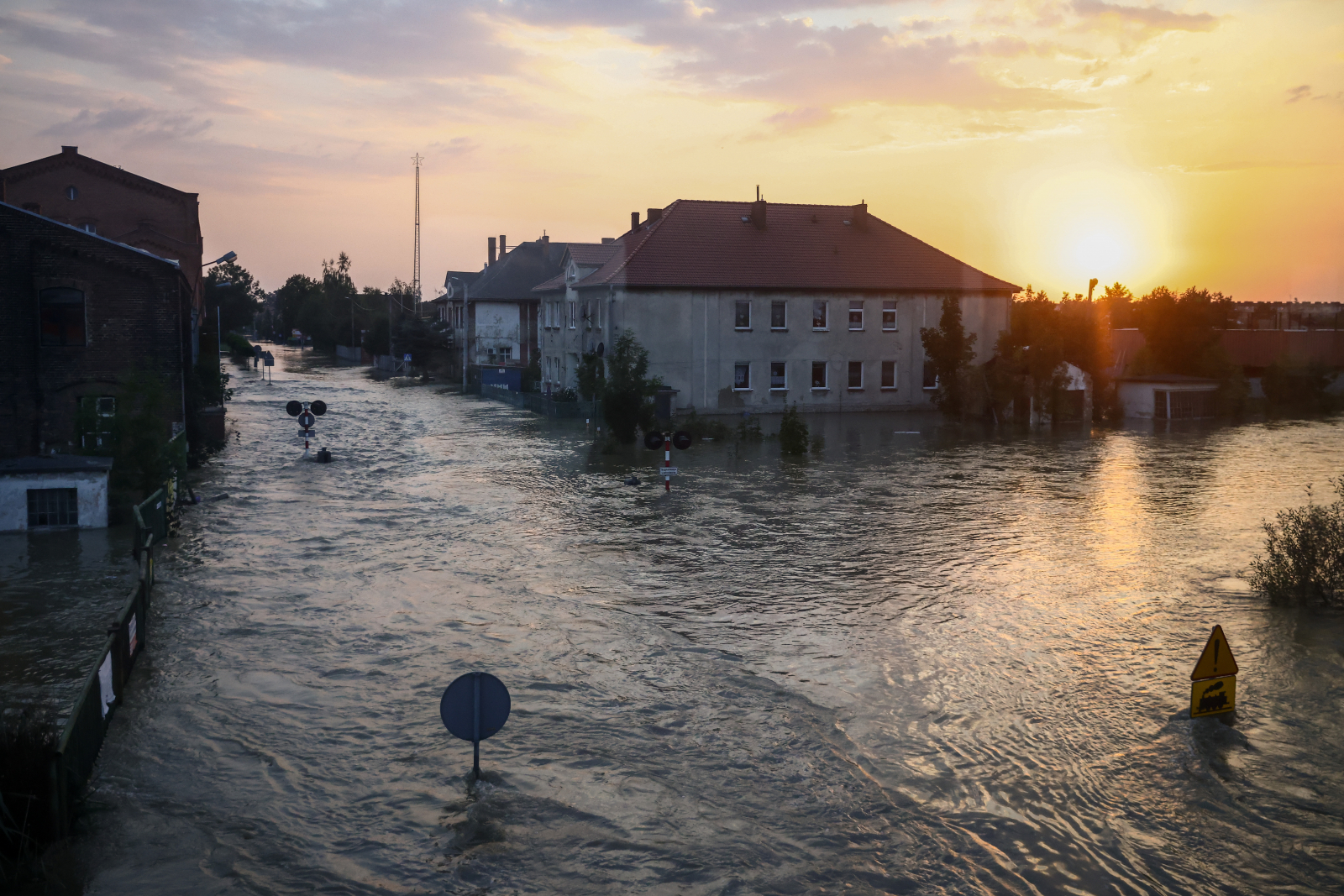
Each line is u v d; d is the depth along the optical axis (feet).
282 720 36.88
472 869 26.61
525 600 53.36
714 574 59.06
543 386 196.34
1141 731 35.99
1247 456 116.98
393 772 32.63
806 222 177.37
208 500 84.33
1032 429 148.36
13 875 25.81
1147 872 26.63
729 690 40.09
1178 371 188.65
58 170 180.04
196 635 46.96
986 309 175.73
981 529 72.84
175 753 33.88
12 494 70.49
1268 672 42.14
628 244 173.06
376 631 47.70
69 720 29.30
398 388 230.68
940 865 27.02
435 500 84.58
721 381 163.12
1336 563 53.11
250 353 309.83
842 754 34.12
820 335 167.32
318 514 78.18
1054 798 30.89
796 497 86.69
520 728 36.22
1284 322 245.65
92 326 91.15
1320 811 30.01
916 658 43.88
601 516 77.46
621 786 31.68
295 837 28.30
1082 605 52.70
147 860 26.94
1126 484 95.04
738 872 26.61
